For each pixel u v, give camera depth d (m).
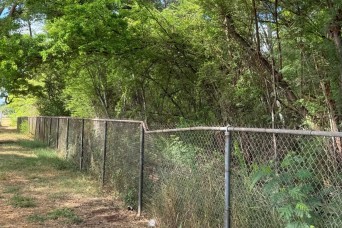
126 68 12.30
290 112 7.87
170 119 12.98
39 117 24.34
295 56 7.26
